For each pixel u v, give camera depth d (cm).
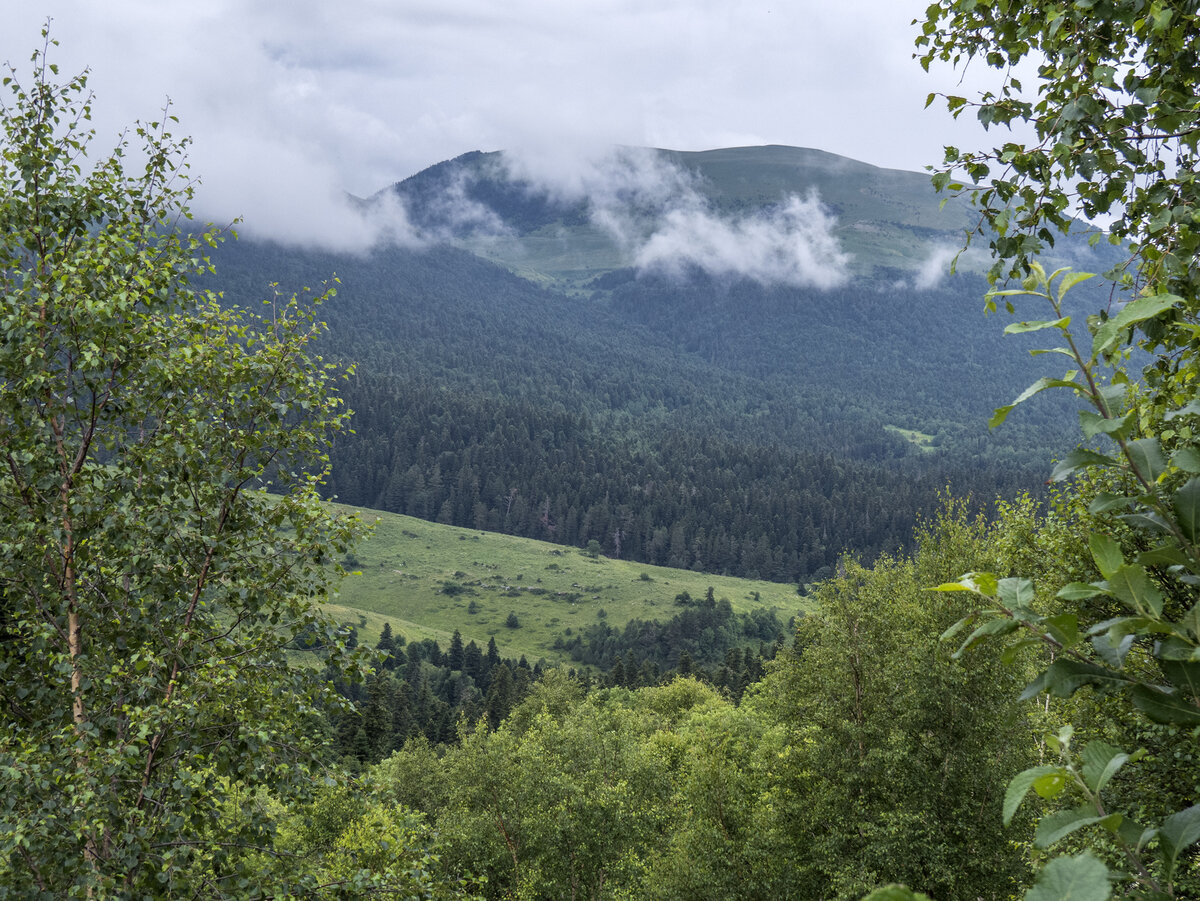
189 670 1117
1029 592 213
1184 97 393
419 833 1180
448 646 18638
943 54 547
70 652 1098
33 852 930
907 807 2241
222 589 1178
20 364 1067
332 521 1188
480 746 3991
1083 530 1453
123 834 945
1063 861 140
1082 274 210
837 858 2320
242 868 1056
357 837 1877
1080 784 177
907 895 133
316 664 1185
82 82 1167
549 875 3669
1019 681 2130
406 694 11919
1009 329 215
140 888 986
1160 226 388
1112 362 303
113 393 1153
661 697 9050
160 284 1151
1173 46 396
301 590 1182
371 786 1156
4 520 1095
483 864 3666
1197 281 386
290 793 1080
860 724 2475
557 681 9388
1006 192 442
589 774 4141
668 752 5544
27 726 1110
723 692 11694
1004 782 2119
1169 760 1293
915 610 2445
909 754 2278
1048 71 459
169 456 1107
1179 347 410
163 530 1118
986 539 2467
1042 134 445
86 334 1075
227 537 1155
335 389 1203
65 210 1173
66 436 1156
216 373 1145
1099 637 206
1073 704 1407
